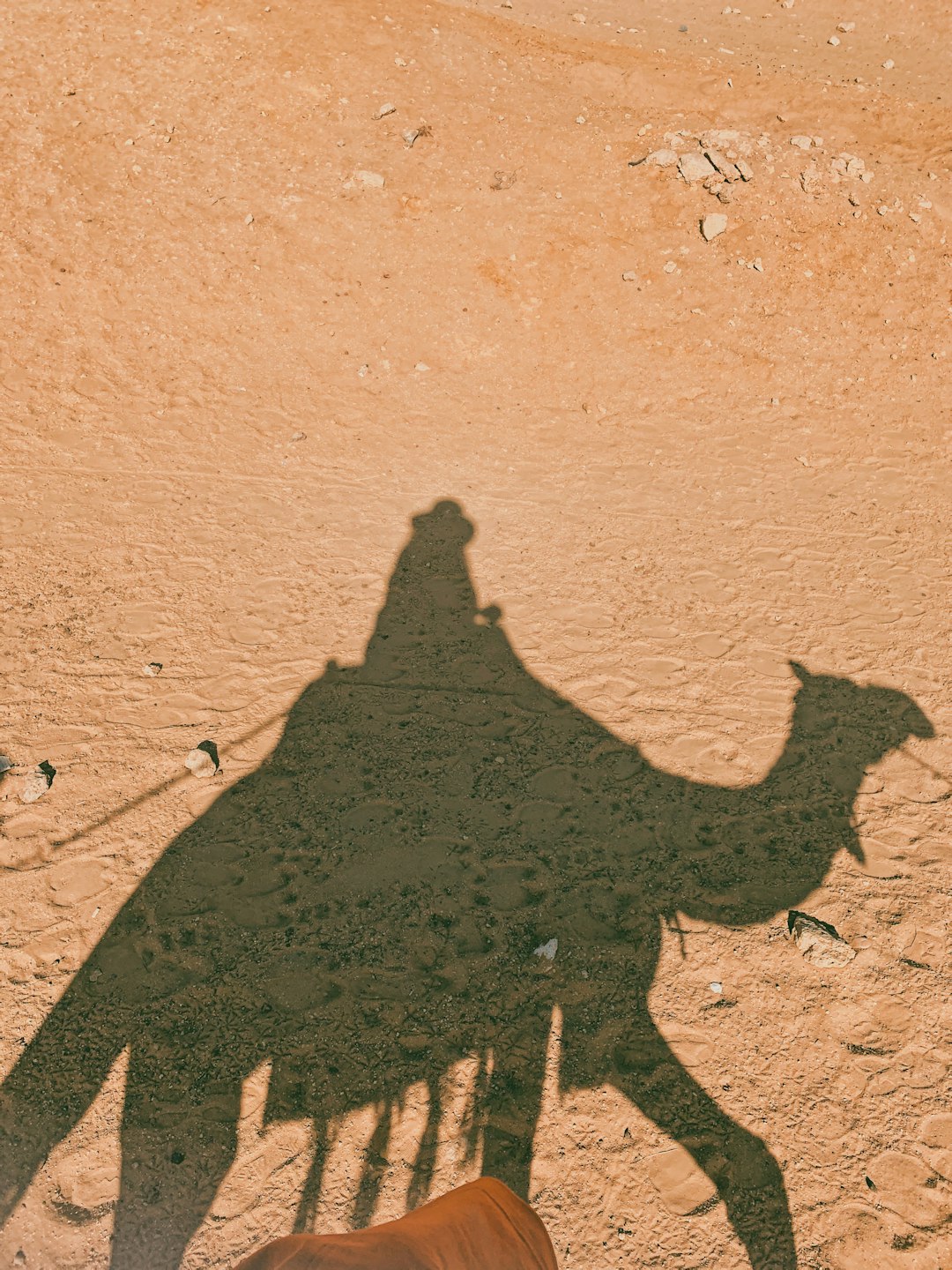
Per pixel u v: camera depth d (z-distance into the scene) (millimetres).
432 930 3098
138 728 3852
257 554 4977
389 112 7828
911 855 3412
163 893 3176
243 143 7531
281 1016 2807
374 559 5023
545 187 7539
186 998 2846
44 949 2973
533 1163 2457
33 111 7340
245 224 7023
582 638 4543
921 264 7230
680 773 3785
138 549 4914
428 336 6699
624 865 3365
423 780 3705
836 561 5121
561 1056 2723
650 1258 2273
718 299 7020
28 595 4508
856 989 2932
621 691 4219
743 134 7879
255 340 6496
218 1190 2379
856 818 3570
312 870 3299
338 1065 2676
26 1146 2459
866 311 7000
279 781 3650
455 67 8555
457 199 7359
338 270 6922
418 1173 2426
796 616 4715
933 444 6129
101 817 3438
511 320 6824
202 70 7961
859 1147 2521
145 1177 2400
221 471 5574
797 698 4188
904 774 3781
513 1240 1195
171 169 7266
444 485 5660
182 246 6816
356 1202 2359
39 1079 2613
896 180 7746
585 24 10305
